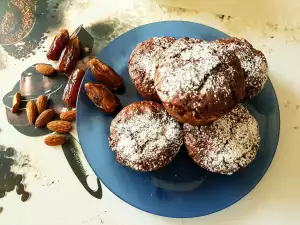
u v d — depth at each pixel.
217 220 0.23
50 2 0.29
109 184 0.23
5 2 0.29
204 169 0.23
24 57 0.27
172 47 0.22
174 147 0.22
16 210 0.24
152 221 0.23
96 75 0.24
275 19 0.28
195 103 0.20
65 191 0.24
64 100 0.26
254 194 0.24
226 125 0.22
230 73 0.20
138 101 0.25
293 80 0.26
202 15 0.28
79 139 0.24
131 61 0.24
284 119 0.25
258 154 0.23
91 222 0.23
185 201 0.22
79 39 0.27
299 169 0.24
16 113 0.26
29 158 0.25
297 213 0.23
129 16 0.28
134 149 0.22
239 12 0.28
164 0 0.29
